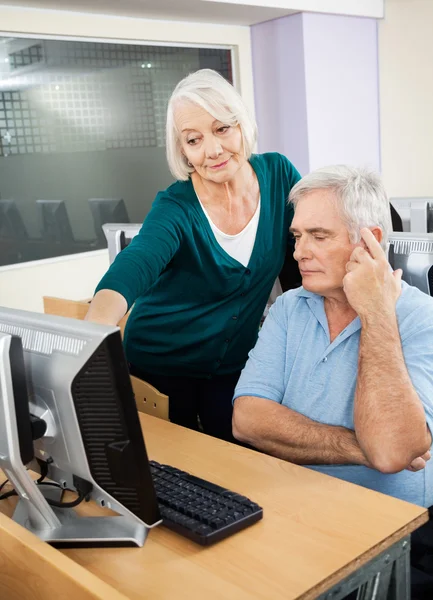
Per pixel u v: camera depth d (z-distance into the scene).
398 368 1.33
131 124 4.81
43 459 1.18
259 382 1.56
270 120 5.55
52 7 4.27
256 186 1.94
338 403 1.45
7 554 1.04
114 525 1.14
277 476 1.33
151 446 1.53
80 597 0.90
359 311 1.37
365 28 5.64
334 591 1.02
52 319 1.09
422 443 1.29
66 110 4.46
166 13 4.69
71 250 4.57
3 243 4.25
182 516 1.15
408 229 2.47
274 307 1.63
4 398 1.05
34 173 4.35
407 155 5.82
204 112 1.71
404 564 1.14
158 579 1.01
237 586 0.98
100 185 4.68
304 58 5.16
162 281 1.95
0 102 4.17
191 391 2.09
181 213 1.81
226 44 5.34
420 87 5.60
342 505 1.20
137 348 2.06
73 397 1.03
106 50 4.64
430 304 1.43
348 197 1.39
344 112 5.56
